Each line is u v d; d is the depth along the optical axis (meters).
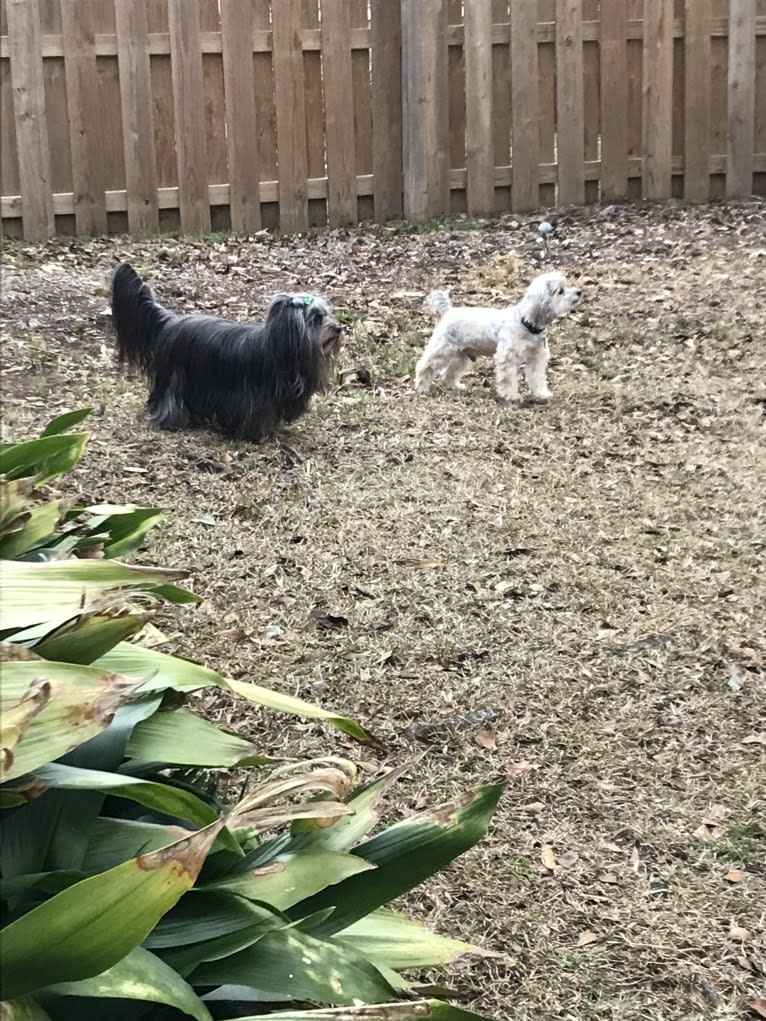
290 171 9.80
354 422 6.31
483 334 6.58
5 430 5.90
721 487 5.38
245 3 9.39
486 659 3.92
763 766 3.34
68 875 1.35
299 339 5.75
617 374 6.96
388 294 8.55
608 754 3.40
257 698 1.69
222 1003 1.49
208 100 9.56
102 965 1.21
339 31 9.62
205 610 4.23
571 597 4.35
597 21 9.94
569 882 2.87
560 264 9.03
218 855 1.62
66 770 1.41
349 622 4.15
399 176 10.09
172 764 1.67
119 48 9.29
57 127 9.37
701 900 2.81
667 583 4.46
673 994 2.52
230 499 5.23
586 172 10.27
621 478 5.51
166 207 9.72
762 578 4.50
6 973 1.19
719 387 6.69
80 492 5.22
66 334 7.55
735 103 10.22
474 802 1.74
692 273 8.66
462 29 9.76
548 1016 2.45
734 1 9.98
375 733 3.48
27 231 9.47
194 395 6.10
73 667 1.32
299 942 1.46
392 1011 1.32
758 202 10.24
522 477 5.52
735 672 3.83
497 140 10.09
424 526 4.96
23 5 9.07
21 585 1.54
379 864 1.67
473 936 2.68
